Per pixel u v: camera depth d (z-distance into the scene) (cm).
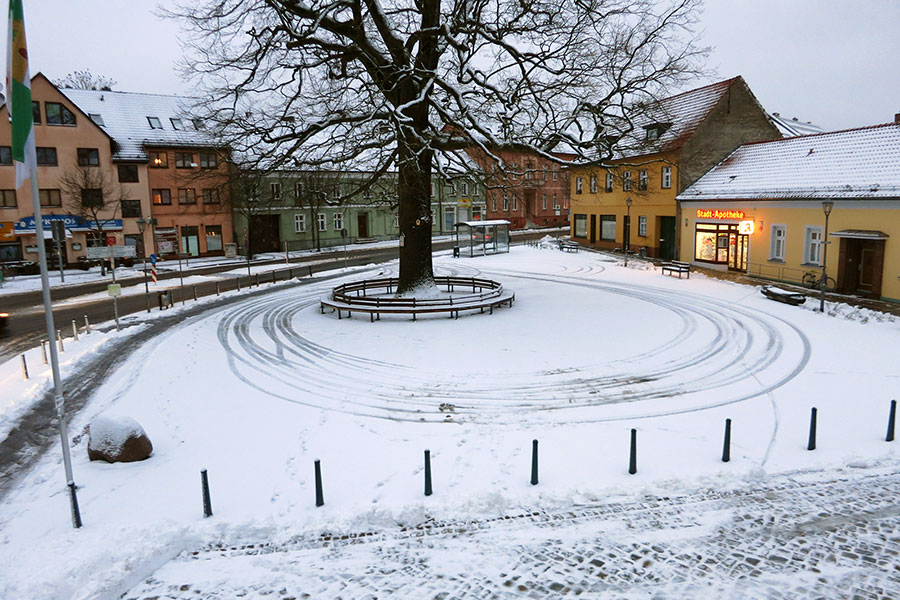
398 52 2014
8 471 946
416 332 1847
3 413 1191
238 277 3359
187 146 4375
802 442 995
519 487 852
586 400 1218
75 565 664
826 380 1325
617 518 773
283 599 627
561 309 2191
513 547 713
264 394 1298
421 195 2217
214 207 4600
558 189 7019
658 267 3359
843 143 2734
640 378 1362
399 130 1798
